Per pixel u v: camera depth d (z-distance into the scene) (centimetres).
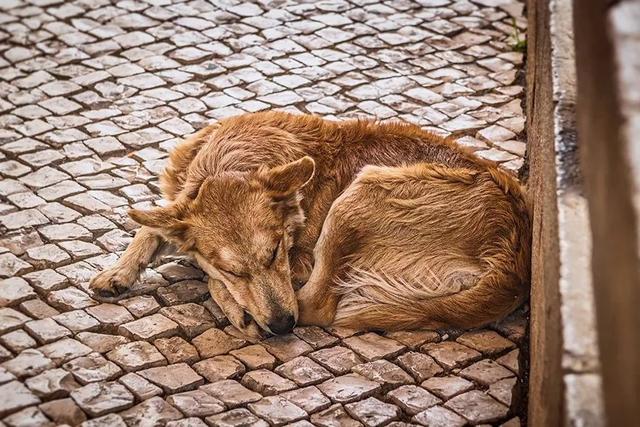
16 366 521
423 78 861
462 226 573
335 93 834
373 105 816
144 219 553
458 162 609
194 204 561
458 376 538
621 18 352
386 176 581
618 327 300
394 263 575
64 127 778
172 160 630
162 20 958
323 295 577
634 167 296
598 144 358
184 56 892
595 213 364
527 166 731
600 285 343
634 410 272
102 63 878
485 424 499
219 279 568
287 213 575
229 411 500
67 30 935
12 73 859
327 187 609
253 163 593
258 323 557
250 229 551
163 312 581
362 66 880
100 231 652
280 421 494
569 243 387
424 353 557
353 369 542
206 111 805
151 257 607
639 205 286
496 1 999
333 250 578
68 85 841
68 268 612
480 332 576
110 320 568
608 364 316
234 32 936
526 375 543
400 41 923
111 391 509
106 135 768
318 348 561
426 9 984
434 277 568
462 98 830
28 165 724
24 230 646
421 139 625
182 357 545
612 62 336
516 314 589
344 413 504
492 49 913
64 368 525
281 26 948
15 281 595
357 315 572
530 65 812
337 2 998
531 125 723
